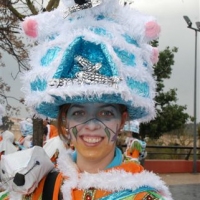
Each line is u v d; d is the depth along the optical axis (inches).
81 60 63.2
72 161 74.7
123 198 67.2
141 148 259.4
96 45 63.9
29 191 74.9
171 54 616.4
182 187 412.8
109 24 67.4
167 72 617.9
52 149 145.6
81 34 64.6
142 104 66.9
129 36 69.6
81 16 69.1
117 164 72.2
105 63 63.0
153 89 71.6
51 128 221.6
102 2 68.4
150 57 72.7
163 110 630.5
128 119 73.9
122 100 65.8
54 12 72.2
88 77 61.8
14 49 261.0
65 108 73.1
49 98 66.1
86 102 67.9
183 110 649.0
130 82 65.2
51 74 66.0
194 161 562.3
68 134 74.0
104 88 60.9
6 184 80.0
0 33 275.1
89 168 72.4
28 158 76.2
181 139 754.8
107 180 68.0
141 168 71.0
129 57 66.4
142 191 67.6
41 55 70.5
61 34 69.2
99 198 68.3
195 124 584.4
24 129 291.6
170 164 546.6
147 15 70.7
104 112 70.0
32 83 69.7
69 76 63.3
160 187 69.3
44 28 72.1
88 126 69.6
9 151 195.5
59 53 66.6
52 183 75.2
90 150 70.0
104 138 69.9
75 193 70.8
